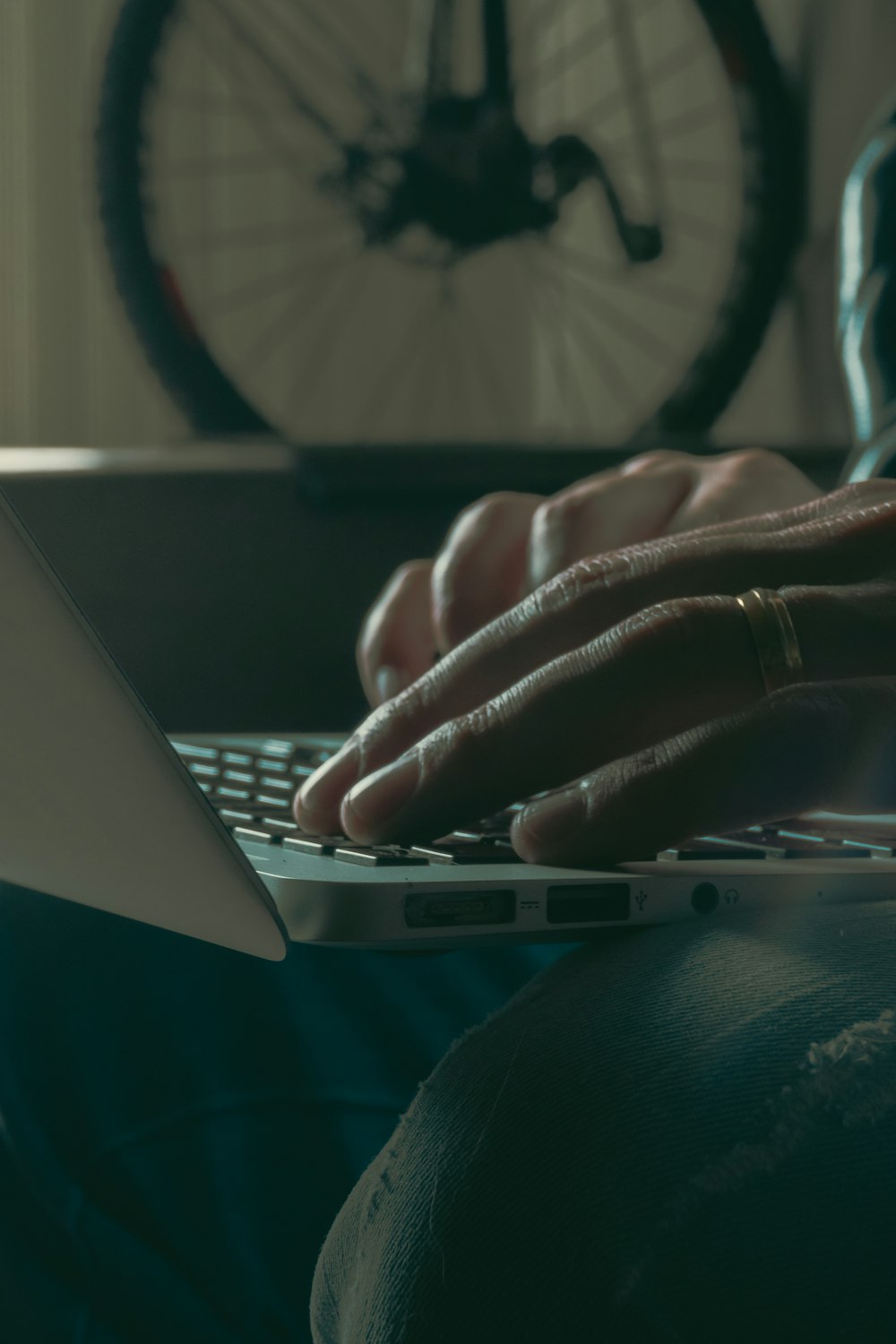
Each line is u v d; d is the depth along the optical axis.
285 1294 0.43
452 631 0.57
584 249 2.55
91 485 1.27
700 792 0.33
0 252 2.31
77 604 0.25
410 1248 0.23
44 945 0.46
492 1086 0.25
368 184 2.14
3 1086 0.44
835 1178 0.22
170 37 2.08
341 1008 0.51
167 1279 0.43
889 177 1.07
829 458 1.25
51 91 2.29
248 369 2.54
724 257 2.25
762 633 0.36
